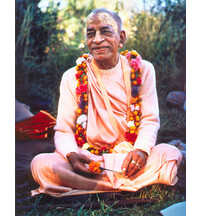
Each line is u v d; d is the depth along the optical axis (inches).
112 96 116.3
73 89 118.2
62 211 100.3
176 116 190.9
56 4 244.2
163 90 222.4
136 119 115.6
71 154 107.1
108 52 112.3
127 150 112.3
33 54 230.1
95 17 111.2
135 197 105.9
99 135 116.0
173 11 237.3
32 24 229.5
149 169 106.3
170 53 227.9
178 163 107.3
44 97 206.4
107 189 105.4
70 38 224.5
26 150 143.9
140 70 117.6
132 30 226.5
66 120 117.2
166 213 92.7
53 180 104.8
